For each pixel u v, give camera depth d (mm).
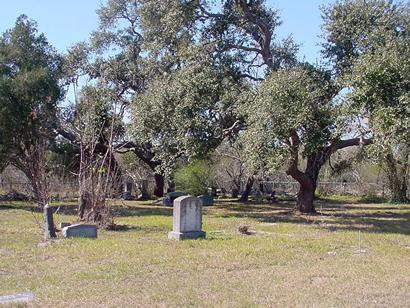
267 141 19938
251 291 9383
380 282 10273
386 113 17750
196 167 39594
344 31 24422
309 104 20359
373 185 47344
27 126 27594
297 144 21500
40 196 20078
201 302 8555
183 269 11203
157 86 24641
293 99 20125
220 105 23188
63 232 16047
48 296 8844
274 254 13258
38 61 30062
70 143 31500
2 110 27031
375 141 18453
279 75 20750
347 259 12898
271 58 26688
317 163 27469
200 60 24469
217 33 26828
